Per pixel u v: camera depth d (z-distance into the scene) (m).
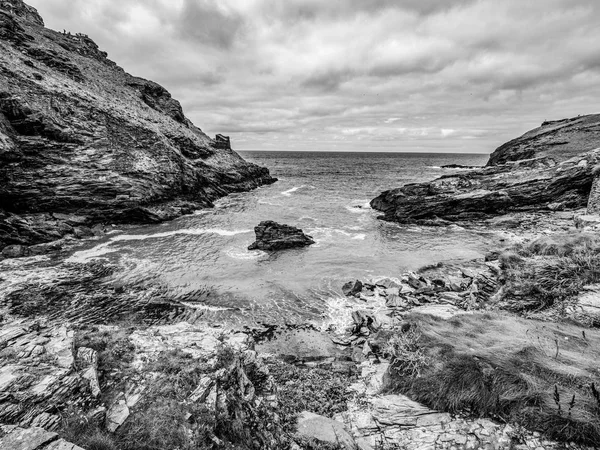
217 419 7.44
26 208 38.16
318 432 8.59
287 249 33.59
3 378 7.11
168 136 70.19
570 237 19.59
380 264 28.81
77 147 44.69
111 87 75.62
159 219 45.50
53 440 5.66
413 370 10.66
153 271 27.50
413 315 15.00
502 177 49.81
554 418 8.00
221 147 94.88
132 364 8.80
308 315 20.56
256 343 17.59
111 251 32.59
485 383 9.42
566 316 12.68
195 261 30.02
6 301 21.44
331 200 65.69
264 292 23.70
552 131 90.00
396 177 112.81
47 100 45.72
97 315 20.56
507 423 8.45
